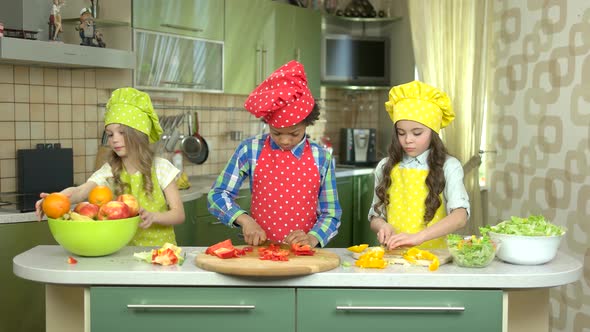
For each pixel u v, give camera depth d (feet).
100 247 6.33
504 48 13.53
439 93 7.49
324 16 17.89
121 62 11.75
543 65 12.42
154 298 5.87
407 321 5.87
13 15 11.37
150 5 12.59
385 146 19.30
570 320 11.78
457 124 14.03
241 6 14.82
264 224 7.91
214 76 14.28
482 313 5.86
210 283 5.85
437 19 14.08
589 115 11.32
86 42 11.57
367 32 19.26
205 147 14.97
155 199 8.18
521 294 7.06
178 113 14.78
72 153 12.16
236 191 7.91
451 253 6.17
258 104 6.80
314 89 17.47
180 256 6.33
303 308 5.86
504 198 13.67
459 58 13.94
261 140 7.94
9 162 11.72
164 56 13.04
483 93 13.89
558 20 12.02
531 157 12.82
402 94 7.57
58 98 12.41
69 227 6.22
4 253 9.72
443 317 5.87
